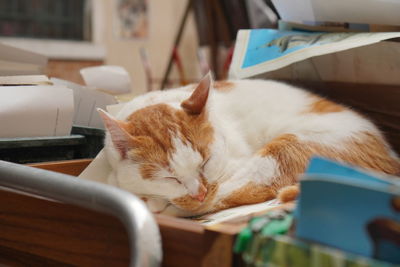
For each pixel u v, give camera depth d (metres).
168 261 0.52
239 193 0.80
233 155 0.89
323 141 0.86
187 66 4.09
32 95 0.86
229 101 1.00
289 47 0.97
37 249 0.66
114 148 0.81
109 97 1.10
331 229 0.41
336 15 0.95
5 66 1.03
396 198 0.38
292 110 0.95
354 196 0.40
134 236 0.45
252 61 1.04
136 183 0.80
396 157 0.87
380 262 0.39
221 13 2.52
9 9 3.34
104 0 3.62
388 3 0.86
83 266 0.61
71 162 0.84
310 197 0.42
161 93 0.99
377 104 0.95
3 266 0.72
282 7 1.01
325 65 0.98
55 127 0.90
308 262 0.41
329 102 0.96
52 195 0.55
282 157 0.84
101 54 3.50
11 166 0.60
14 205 0.69
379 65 0.90
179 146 0.79
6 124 0.84
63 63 3.31
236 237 0.48
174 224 0.52
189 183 0.78
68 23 3.58
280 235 0.46
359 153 0.84
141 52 3.52
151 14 3.88
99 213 0.58
